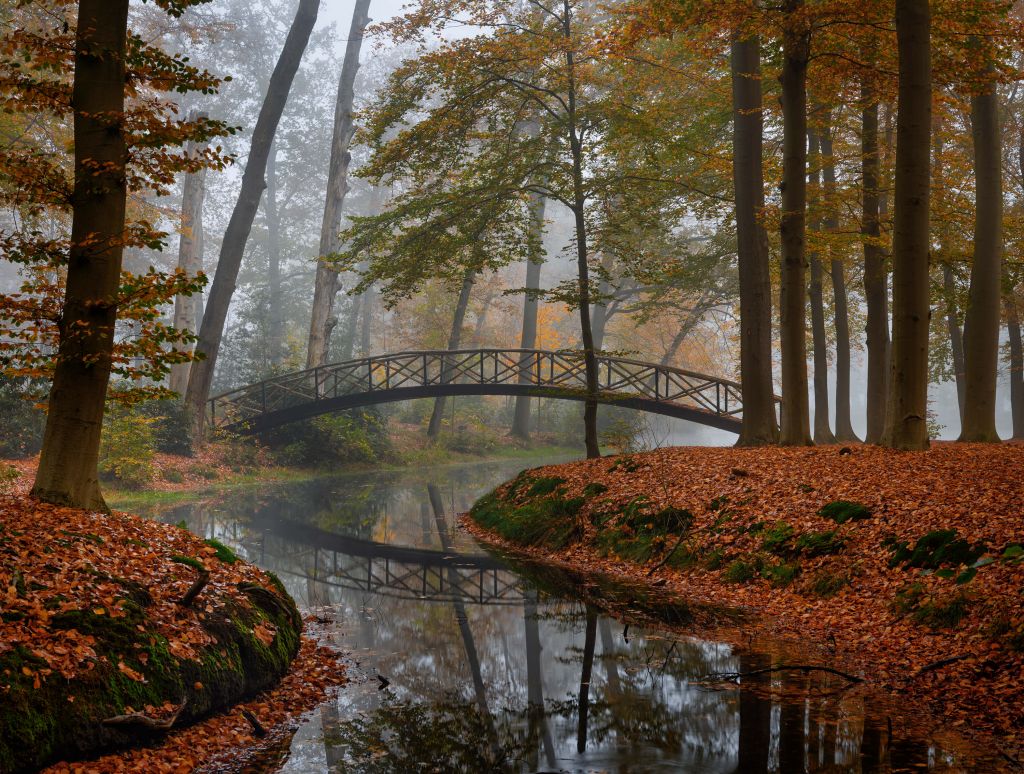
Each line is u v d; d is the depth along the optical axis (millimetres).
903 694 5855
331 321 28469
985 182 15273
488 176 16781
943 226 17969
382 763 4840
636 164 19172
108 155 6766
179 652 5168
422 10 15203
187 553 7027
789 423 14367
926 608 6926
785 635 7586
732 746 5004
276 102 22828
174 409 23266
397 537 14453
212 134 6730
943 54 11852
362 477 26109
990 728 5074
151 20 26547
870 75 13133
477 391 24938
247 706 5566
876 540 8609
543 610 9016
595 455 16906
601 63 16000
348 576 11016
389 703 5973
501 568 11586
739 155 15398
